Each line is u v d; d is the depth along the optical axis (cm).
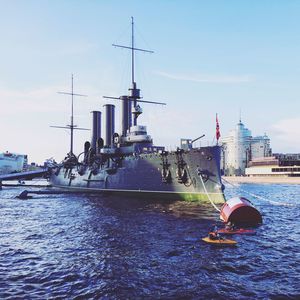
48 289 1344
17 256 1838
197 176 3934
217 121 3750
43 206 4384
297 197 6222
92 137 6731
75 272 1548
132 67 5838
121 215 3288
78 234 2409
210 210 3416
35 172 9525
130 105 5784
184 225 2662
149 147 5066
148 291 1309
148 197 4566
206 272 1531
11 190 8138
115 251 1905
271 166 15550
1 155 17262
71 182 7088
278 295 1262
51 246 2059
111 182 5400
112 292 1301
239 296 1256
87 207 4078
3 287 1370
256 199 5600
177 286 1360
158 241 2128
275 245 2047
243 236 2298
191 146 4012
